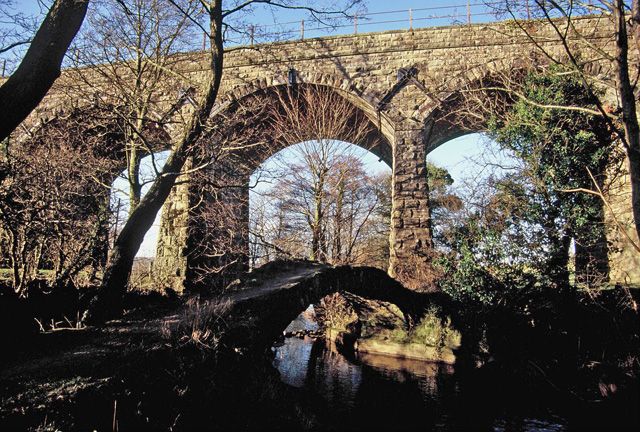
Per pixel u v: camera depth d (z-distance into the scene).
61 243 9.27
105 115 12.09
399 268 15.98
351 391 10.66
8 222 8.25
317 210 17.34
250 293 9.16
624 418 7.60
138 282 15.43
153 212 9.40
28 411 4.25
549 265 11.98
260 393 7.21
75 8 6.69
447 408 9.48
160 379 5.75
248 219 18.03
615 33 7.45
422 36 17.62
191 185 15.30
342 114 18.80
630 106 7.25
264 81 18.47
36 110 17.80
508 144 12.79
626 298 10.45
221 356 6.82
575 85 11.90
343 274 11.19
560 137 12.05
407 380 11.69
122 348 6.23
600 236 12.58
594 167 11.82
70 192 9.25
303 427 7.49
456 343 13.29
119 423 4.91
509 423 8.53
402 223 16.48
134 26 13.15
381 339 15.21
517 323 11.97
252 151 19.55
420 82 17.36
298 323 25.95
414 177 16.78
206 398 6.18
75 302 8.55
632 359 8.77
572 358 10.27
